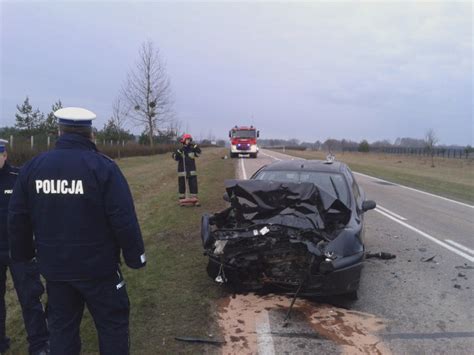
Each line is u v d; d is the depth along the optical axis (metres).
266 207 5.42
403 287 5.57
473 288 5.57
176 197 12.57
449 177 23.94
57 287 2.78
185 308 4.69
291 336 4.16
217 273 5.18
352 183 6.80
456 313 4.78
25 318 3.65
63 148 2.74
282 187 5.52
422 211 11.56
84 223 2.69
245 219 5.40
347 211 5.52
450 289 5.52
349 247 4.87
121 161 27.95
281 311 4.72
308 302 4.99
